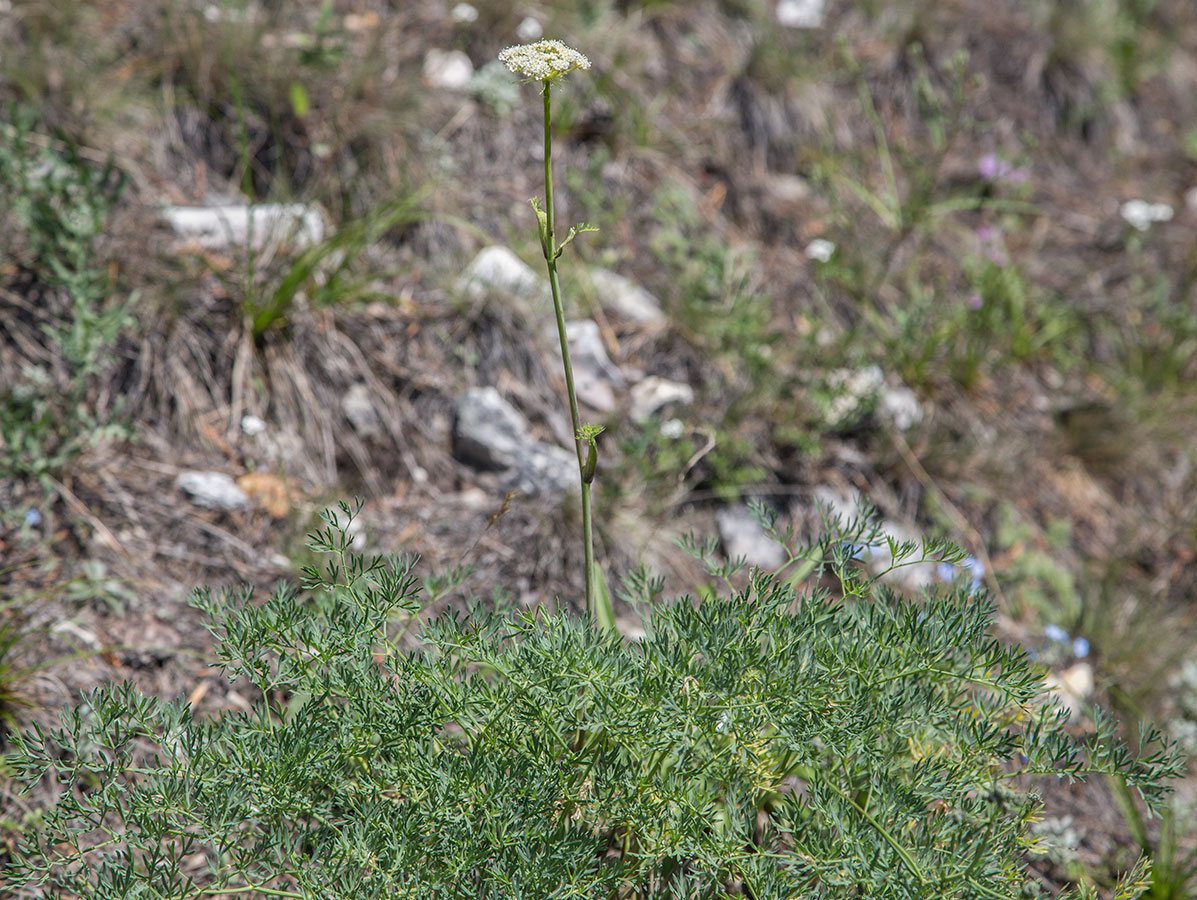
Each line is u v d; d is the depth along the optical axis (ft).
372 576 6.56
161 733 6.48
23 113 11.69
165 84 13.12
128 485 10.46
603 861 6.73
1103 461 14.47
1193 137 19.48
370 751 6.20
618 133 14.99
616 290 13.69
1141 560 13.73
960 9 19.01
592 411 12.63
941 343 14.67
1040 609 12.50
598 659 6.20
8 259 11.03
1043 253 16.79
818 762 6.75
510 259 13.10
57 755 8.11
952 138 14.80
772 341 12.94
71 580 9.51
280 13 14.25
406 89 13.99
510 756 6.24
